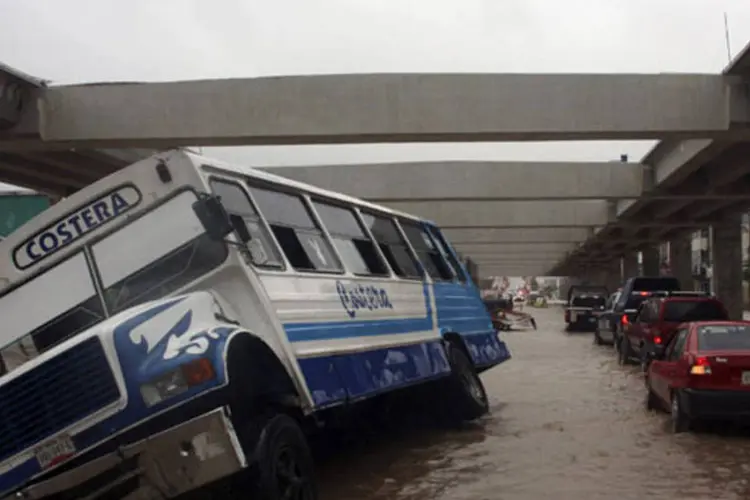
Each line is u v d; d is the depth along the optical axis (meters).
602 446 9.97
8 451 5.07
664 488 7.78
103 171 22.09
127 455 4.93
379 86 16.80
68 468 5.08
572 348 27.89
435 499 7.59
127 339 5.17
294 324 7.01
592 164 27.73
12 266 6.46
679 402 10.46
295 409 6.66
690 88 16.94
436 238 13.02
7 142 17.02
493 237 47.66
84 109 16.81
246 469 5.31
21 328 6.38
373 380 8.41
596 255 62.38
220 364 5.17
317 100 16.77
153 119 16.77
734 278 35.69
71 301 6.36
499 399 14.69
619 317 24.22
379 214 10.73
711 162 24.66
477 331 12.97
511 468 8.87
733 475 8.30
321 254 8.37
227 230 6.26
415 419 11.64
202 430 4.93
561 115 16.94
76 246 6.43
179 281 6.32
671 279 25.36
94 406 5.05
